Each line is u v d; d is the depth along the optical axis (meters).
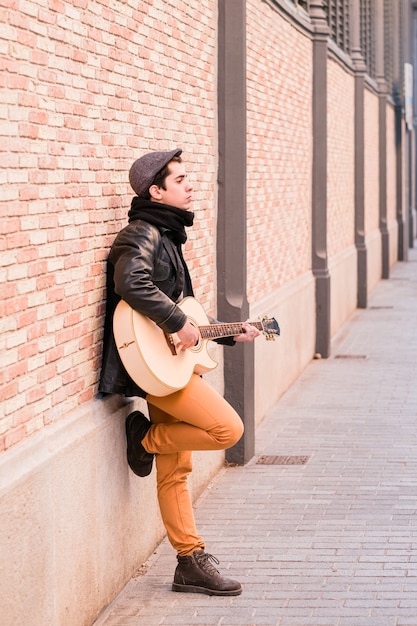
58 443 4.84
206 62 8.05
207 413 5.44
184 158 7.44
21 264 4.47
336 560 6.18
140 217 5.29
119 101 5.81
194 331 5.20
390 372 12.88
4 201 4.27
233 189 8.42
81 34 5.17
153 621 5.33
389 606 5.45
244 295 8.55
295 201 12.54
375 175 24.39
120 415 5.68
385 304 20.39
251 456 8.70
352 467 8.38
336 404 10.95
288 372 11.88
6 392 4.34
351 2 19.09
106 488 5.46
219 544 6.51
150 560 6.24
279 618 5.32
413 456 8.72
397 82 29.91
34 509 4.48
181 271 5.45
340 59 16.69
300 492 7.68
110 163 5.65
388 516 7.05
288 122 11.91
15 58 4.36
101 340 5.55
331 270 15.99
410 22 36.12
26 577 4.41
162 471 5.70
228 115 8.38
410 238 36.94
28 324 4.57
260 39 10.18
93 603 5.29
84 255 5.26
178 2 7.18
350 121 18.78
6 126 4.28
